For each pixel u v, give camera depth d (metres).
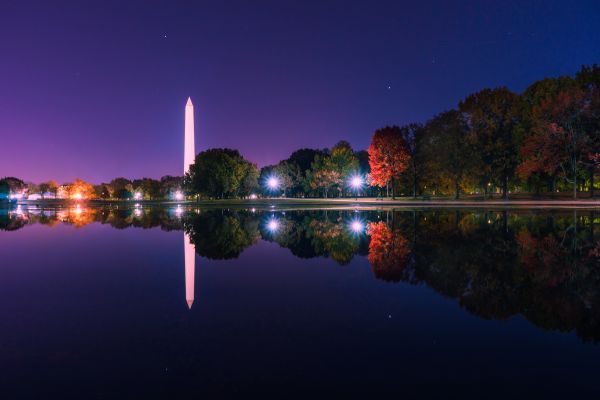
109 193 162.75
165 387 4.59
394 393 4.45
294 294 8.55
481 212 34.34
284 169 104.38
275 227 23.84
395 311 7.32
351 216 32.66
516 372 4.94
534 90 55.84
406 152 67.25
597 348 5.62
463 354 5.45
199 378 4.80
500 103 54.84
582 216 28.23
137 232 21.56
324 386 4.60
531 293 8.36
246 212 43.16
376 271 10.71
